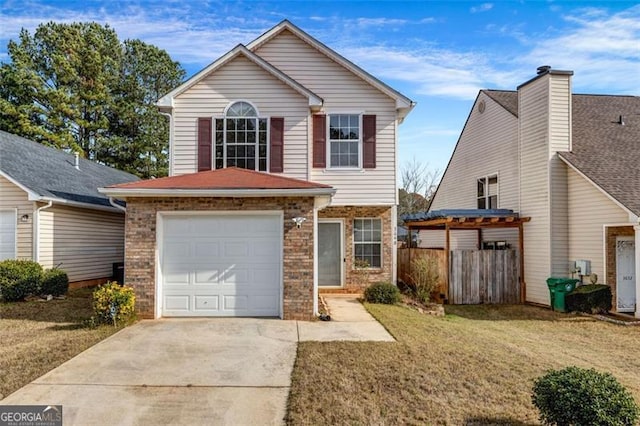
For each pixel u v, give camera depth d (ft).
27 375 19.48
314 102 42.60
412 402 17.11
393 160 44.52
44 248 42.65
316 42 44.93
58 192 45.21
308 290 30.83
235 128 42.70
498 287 46.96
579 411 13.69
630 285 41.04
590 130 50.01
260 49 45.62
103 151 108.37
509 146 52.01
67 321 30.32
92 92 104.78
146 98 114.93
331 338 25.93
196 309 31.24
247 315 31.35
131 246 30.66
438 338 26.96
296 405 16.67
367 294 40.65
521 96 49.08
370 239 45.88
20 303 37.11
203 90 42.78
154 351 23.08
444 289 46.19
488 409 16.60
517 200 49.85
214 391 17.99
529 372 20.88
